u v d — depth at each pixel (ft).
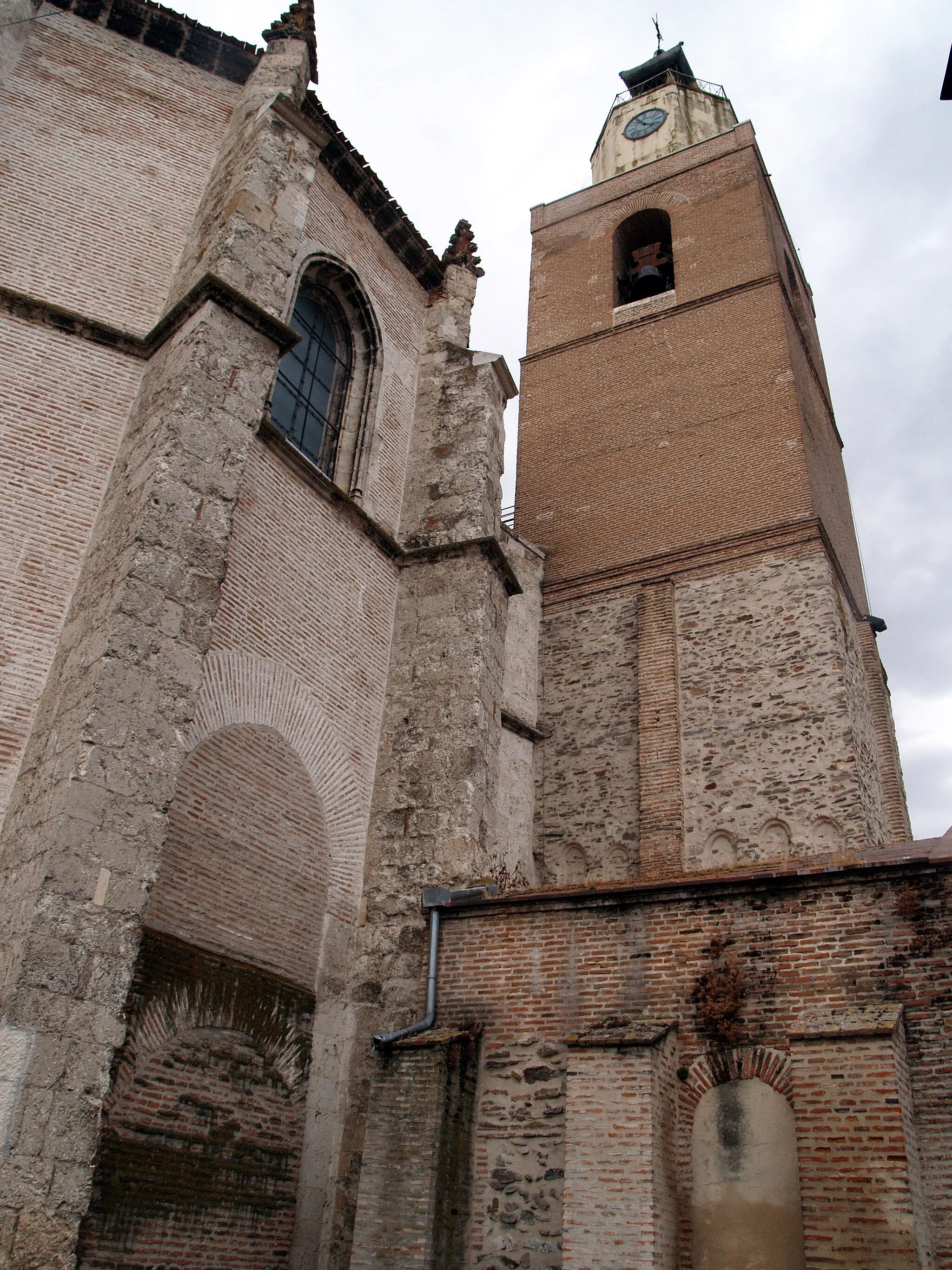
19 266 41.63
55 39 47.70
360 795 44.32
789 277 94.73
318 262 52.39
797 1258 27.63
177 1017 32.53
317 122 52.34
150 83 49.85
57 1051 26.32
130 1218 29.22
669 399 78.95
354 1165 36.88
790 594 63.67
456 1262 31.71
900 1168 26.18
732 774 59.16
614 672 67.62
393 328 56.80
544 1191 31.99
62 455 38.19
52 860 27.94
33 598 35.40
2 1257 23.79
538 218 101.30
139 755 30.96
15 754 32.78
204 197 47.96
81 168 45.42
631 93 127.34
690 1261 28.86
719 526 69.77
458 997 37.27
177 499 35.29
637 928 35.09
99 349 40.98
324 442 52.16
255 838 38.01
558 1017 34.81
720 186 89.97
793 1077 28.68
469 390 55.98
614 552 73.15
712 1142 30.27
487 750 46.26
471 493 52.29
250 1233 33.17
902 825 65.92
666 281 92.27
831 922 31.91
